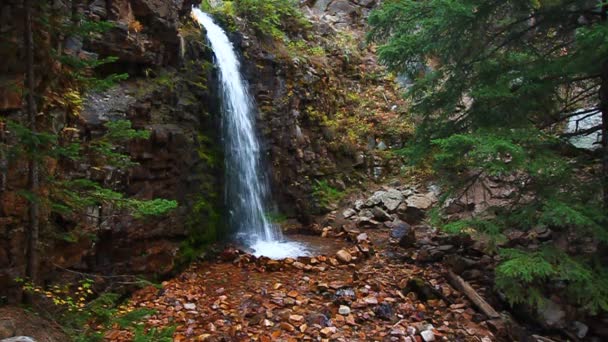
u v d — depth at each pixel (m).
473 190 8.10
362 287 5.48
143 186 5.48
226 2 9.51
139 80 5.94
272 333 4.30
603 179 4.89
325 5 14.04
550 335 4.84
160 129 5.78
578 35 4.56
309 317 4.62
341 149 10.03
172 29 6.38
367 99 11.39
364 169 10.09
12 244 3.50
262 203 8.49
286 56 9.65
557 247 4.93
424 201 8.73
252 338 4.20
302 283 5.62
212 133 7.44
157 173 5.77
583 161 5.07
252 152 8.42
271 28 10.02
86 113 4.71
